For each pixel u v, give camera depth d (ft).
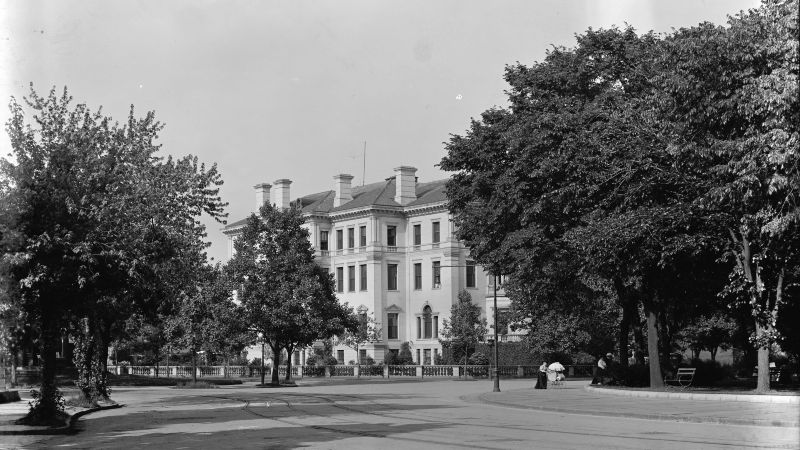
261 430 72.90
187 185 126.11
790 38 90.99
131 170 105.81
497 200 137.69
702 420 76.74
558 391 142.20
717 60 97.55
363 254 322.34
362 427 74.18
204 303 195.31
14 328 81.92
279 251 202.39
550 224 130.72
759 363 104.32
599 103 124.06
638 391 117.70
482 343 271.28
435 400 124.77
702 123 100.94
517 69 142.92
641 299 135.64
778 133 88.79
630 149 112.78
